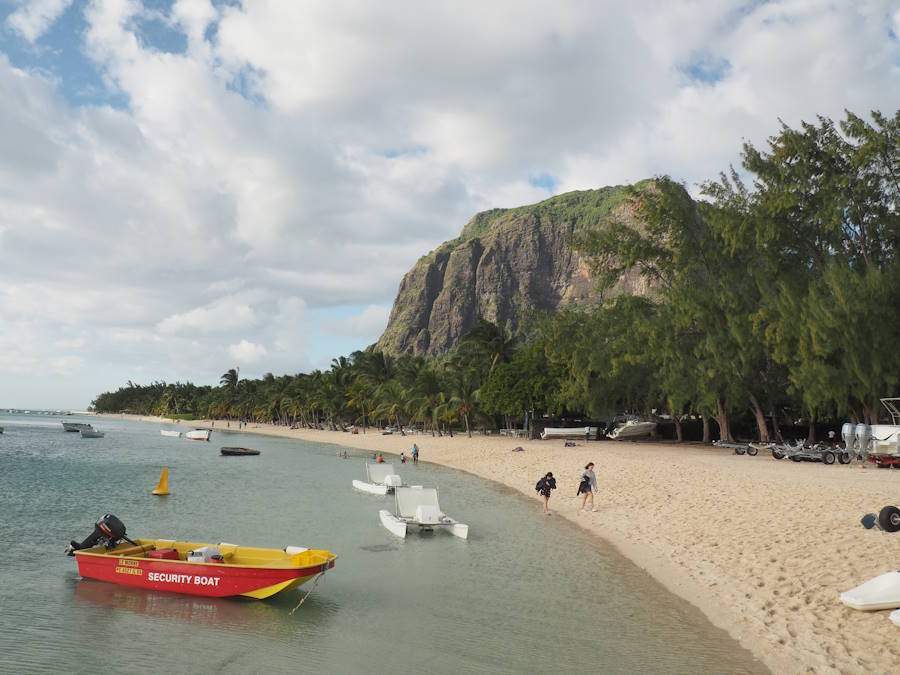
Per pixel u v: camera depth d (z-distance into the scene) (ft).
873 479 92.89
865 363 130.62
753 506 75.10
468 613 47.06
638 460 134.72
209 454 252.62
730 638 40.22
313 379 480.64
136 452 262.26
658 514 79.87
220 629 44.19
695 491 90.12
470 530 79.30
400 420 382.83
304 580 48.67
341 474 166.91
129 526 85.61
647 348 188.55
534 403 243.60
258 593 49.39
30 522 91.20
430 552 67.62
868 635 36.88
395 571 59.67
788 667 34.76
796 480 92.22
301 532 80.12
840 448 125.29
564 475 126.82
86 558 55.01
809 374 135.85
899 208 139.95
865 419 139.13
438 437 293.84
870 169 141.08
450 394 290.15
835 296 132.16
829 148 145.89
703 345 172.24
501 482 138.00
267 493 124.16
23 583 55.62
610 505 90.53
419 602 49.96
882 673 32.40
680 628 42.83
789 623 40.63
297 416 544.21
